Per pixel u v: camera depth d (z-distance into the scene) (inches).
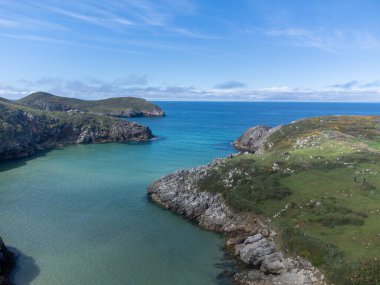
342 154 2928.2
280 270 1628.9
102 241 2080.5
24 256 1883.6
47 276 1686.8
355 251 1541.6
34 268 1758.1
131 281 1652.3
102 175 3688.5
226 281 1647.4
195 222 2391.7
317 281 1476.4
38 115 6387.8
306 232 1780.3
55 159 4658.0
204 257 1887.3
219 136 7052.2
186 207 2511.1
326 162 2696.9
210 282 1641.2
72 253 1924.2
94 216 2481.5
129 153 5137.8
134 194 2997.0
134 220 2412.6
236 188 2450.8
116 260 1852.9
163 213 2551.7
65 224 2330.2
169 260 1855.3
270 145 4286.4
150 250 1968.5
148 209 2630.4
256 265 1752.0
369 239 1622.8
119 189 3149.6
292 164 2696.9
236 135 7219.5
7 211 2564.0
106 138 6560.0
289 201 2145.7
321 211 1957.4
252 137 5526.6
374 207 1927.9
